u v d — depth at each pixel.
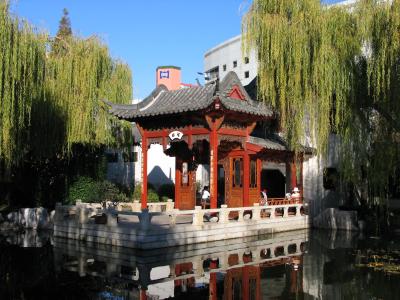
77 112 25.30
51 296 11.94
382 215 25.11
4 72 16.95
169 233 18.86
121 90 28.02
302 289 12.62
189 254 17.84
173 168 39.81
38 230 25.33
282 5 22.02
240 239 21.73
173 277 14.12
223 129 22.09
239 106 21.58
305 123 23.09
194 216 19.94
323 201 28.80
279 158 26.94
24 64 17.62
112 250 18.52
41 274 14.52
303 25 21.06
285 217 25.75
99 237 20.22
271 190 33.19
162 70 46.75
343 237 23.50
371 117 20.12
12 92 17.09
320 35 20.42
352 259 17.02
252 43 22.48
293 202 27.77
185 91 23.08
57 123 24.25
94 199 28.73
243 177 23.98
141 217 18.25
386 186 19.95
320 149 22.39
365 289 12.60
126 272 14.82
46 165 28.47
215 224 20.75
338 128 21.11
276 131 27.58
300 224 26.88
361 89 19.52
